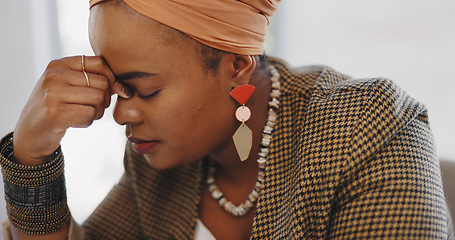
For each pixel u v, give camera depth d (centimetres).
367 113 70
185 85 70
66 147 207
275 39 202
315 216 69
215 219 90
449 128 188
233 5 69
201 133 75
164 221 98
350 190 67
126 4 65
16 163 79
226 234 89
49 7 188
